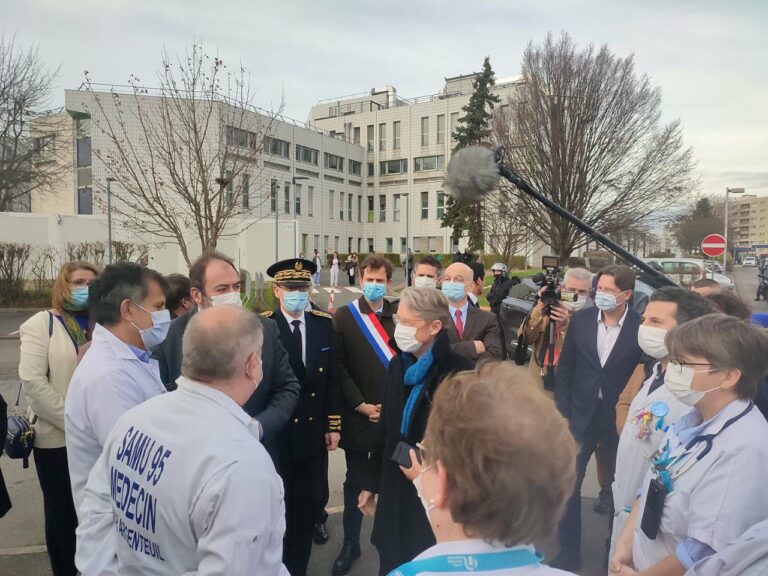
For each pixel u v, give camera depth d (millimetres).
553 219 16969
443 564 976
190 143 12391
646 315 2609
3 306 17359
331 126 58344
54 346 2998
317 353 3244
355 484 3443
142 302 2141
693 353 1784
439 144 52250
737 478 1619
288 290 3217
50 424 2902
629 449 2373
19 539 3674
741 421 1713
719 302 3141
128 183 13492
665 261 20203
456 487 985
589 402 3475
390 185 55000
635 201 17266
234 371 1590
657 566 1713
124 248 19156
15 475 4836
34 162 24875
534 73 16969
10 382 8688
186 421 1506
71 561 2979
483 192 2537
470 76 54125
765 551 1374
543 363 3984
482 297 18484
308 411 3127
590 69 16625
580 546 3578
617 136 16734
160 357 2807
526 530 961
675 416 2262
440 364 2416
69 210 30672
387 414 2564
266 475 1457
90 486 1735
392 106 57625
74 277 3129
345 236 53562
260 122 13773
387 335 3586
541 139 16844
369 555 3488
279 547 1504
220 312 1663
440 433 1041
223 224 12227
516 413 1006
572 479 1020
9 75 21953
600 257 8781
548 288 3867
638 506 2061
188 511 1396
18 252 17812
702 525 1637
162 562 1443
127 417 1618
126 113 26250
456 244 28562
